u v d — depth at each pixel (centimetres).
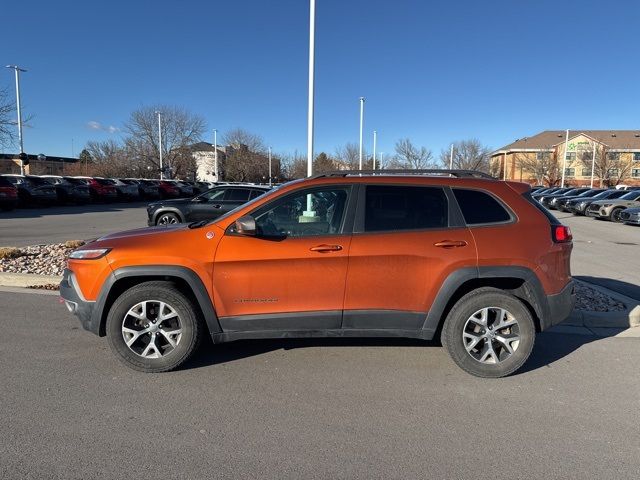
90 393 390
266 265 416
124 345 425
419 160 5919
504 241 424
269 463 299
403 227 427
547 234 432
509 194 441
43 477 281
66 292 438
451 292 422
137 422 346
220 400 382
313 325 427
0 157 6819
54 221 1958
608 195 2823
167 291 420
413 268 420
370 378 428
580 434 338
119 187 3650
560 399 392
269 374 433
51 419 347
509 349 427
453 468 296
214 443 321
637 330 573
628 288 778
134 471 288
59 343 502
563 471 295
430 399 389
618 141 7575
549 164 7325
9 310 619
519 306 422
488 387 413
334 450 314
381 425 347
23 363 450
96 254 423
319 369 446
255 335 429
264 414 361
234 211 437
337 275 419
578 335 555
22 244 1202
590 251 1252
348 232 424
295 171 7975
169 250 417
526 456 310
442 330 438
